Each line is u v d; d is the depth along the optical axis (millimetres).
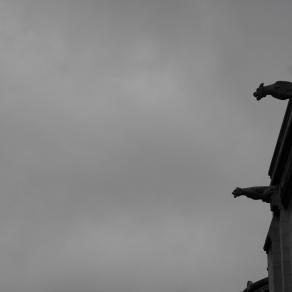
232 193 68812
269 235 71875
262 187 68312
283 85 54688
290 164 60375
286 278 64750
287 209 65562
